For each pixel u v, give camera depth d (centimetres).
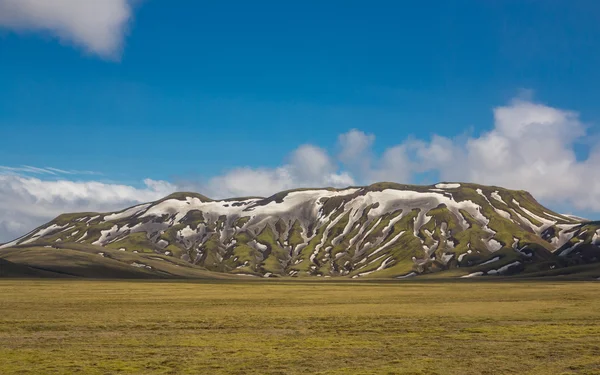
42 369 3512
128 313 7019
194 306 8269
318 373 3416
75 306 7975
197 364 3691
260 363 3728
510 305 8438
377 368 3562
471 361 3797
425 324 5906
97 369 3522
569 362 3756
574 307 7944
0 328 5453
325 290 14175
